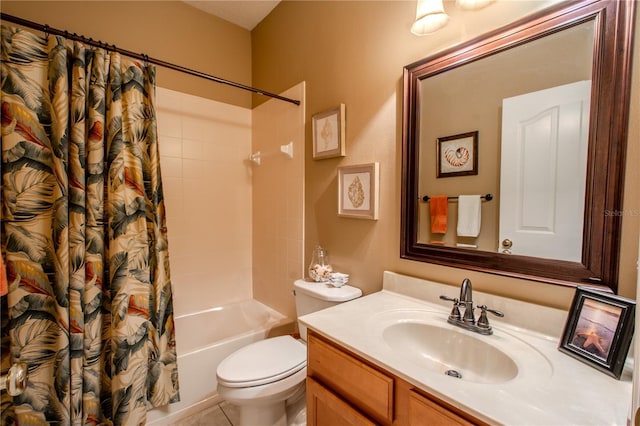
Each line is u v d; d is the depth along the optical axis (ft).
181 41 7.04
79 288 4.26
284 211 6.98
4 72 3.99
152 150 5.04
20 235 4.07
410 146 4.21
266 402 4.27
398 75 4.42
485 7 3.46
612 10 2.62
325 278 5.33
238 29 8.00
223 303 7.91
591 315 2.59
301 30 6.32
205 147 7.50
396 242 4.50
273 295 7.51
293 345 5.07
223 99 7.77
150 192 5.07
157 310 5.03
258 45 7.89
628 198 2.58
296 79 6.49
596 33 2.71
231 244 8.02
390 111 4.53
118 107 4.61
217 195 7.74
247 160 8.26
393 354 2.74
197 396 5.54
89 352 4.40
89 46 4.98
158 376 4.99
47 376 4.21
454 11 3.76
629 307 2.34
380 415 2.69
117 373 4.45
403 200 4.32
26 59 4.09
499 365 2.84
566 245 2.91
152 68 5.07
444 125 3.86
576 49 2.83
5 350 4.09
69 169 4.29
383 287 4.61
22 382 2.32
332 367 3.17
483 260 3.51
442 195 3.91
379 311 3.76
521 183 3.20
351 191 5.14
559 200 2.94
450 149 3.80
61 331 4.13
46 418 4.18
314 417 3.41
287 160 6.82
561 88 2.92
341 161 5.38
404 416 2.53
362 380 2.84
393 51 4.48
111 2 6.11
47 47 4.23
